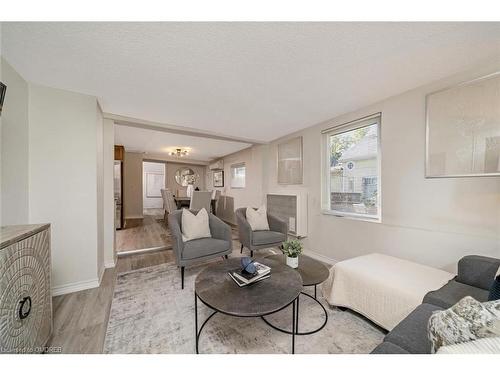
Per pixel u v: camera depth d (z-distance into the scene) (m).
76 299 1.92
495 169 1.57
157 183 9.66
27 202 1.84
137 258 3.12
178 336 1.44
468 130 1.69
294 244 1.92
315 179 3.21
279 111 2.63
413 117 2.04
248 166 5.10
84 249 2.12
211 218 2.87
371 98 2.26
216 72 1.71
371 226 2.43
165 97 2.20
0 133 1.52
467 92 1.70
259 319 1.64
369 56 1.50
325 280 1.71
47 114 1.95
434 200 1.91
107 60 1.54
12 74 1.64
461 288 1.34
